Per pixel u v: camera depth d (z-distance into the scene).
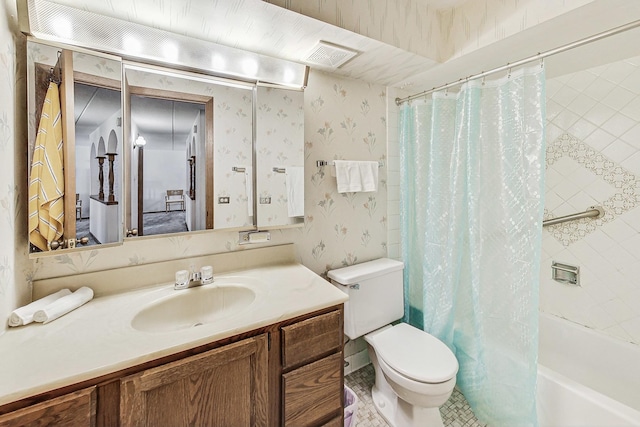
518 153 1.24
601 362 1.46
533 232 1.19
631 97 1.38
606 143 1.47
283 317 0.88
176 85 1.17
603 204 1.49
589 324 1.55
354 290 1.49
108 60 1.01
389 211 1.88
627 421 0.98
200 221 1.24
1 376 0.58
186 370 0.72
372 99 1.76
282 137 1.41
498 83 1.30
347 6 1.15
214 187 1.26
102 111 1.00
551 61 1.41
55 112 0.90
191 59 1.15
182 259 1.20
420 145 1.73
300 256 1.53
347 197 1.70
